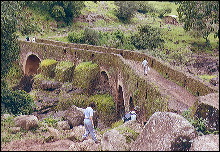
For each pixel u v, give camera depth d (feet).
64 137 52.31
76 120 64.54
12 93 86.89
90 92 113.29
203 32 159.02
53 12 183.32
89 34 163.84
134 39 165.99
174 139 37.88
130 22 201.67
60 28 184.34
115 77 103.81
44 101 109.09
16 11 94.17
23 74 140.15
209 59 145.48
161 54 145.59
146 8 218.38
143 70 92.63
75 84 115.65
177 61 141.59
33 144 48.67
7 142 48.65
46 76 122.31
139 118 71.77
